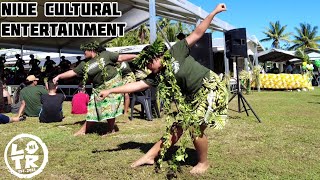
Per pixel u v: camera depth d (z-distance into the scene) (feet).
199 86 9.83
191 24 45.32
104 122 20.30
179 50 9.92
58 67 42.50
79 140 14.97
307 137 15.06
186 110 9.77
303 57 78.07
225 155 12.00
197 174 9.89
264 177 9.53
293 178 9.46
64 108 30.99
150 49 9.83
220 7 9.81
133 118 22.84
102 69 15.96
